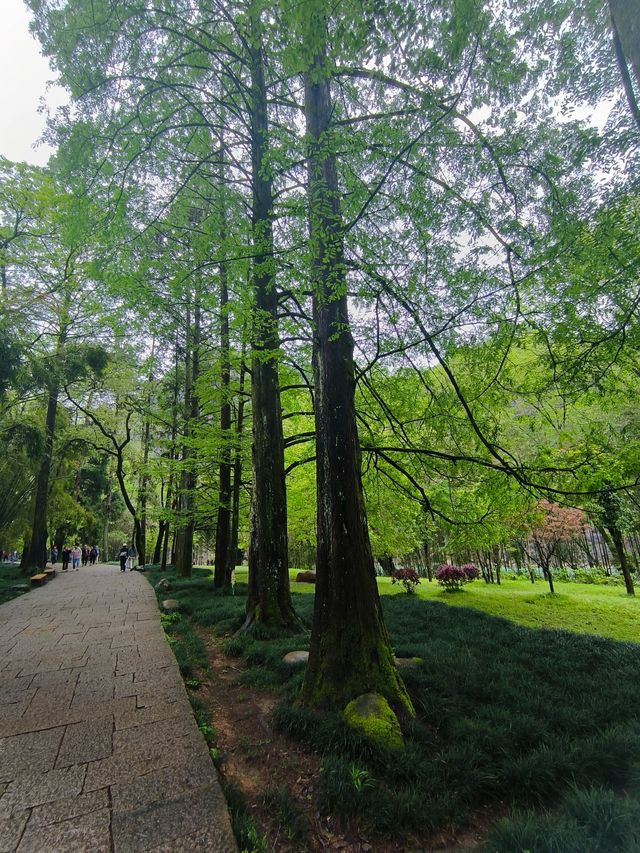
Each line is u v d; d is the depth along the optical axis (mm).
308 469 13000
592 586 14719
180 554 13445
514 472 5281
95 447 17312
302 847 2090
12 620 6988
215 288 6844
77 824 2111
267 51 5102
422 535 12578
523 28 3713
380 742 2777
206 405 11555
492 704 3461
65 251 12508
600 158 3764
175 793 2381
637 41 2861
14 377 9219
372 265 3969
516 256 4434
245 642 5375
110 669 4496
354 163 4539
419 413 6699
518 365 5570
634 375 4961
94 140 5230
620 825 1938
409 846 2111
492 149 4141
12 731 3104
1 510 14719
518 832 1970
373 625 3551
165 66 5234
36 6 5008
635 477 5125
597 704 3459
